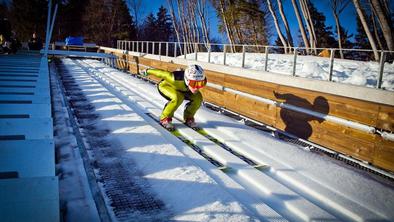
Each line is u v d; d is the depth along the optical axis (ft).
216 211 9.20
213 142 16.30
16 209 6.91
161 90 18.65
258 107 21.93
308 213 9.73
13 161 9.63
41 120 13.91
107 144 14.90
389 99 13.28
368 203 10.45
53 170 9.26
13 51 57.93
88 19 181.98
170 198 9.95
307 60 38.81
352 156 15.03
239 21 108.17
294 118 18.63
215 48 102.42
